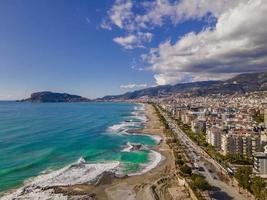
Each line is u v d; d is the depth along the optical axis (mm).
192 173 138875
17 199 111500
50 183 130250
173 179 137500
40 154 184250
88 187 126250
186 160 167375
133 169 155000
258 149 180625
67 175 142250
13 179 134875
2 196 114312
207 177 135750
